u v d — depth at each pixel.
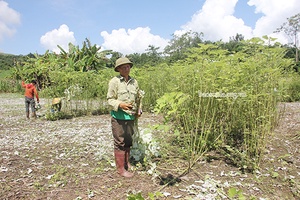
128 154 4.00
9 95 21.83
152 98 9.85
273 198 3.13
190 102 4.73
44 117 9.47
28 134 6.45
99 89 10.38
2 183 3.50
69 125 7.72
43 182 3.56
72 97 9.94
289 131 6.05
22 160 4.43
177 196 3.10
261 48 4.19
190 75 4.95
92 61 21.69
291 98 11.55
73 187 3.41
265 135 4.16
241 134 4.75
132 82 3.89
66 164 4.25
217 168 4.01
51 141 5.69
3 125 7.80
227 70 4.38
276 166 4.07
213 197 3.07
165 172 3.87
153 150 4.41
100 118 9.16
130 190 3.29
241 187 3.39
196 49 4.06
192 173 3.83
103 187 3.39
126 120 3.71
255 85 4.14
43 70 11.51
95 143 5.40
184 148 4.73
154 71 10.19
